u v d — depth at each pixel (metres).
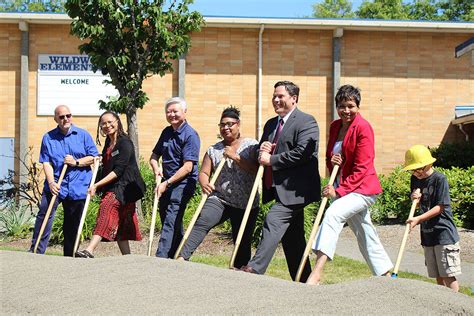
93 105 18.86
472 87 19.52
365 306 3.99
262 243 5.97
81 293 4.41
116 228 7.33
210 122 19.06
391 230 12.77
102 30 12.27
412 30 19.19
